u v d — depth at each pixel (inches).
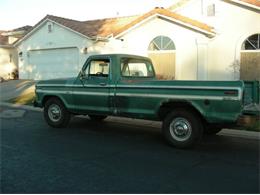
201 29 647.1
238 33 643.5
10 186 216.8
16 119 485.4
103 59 369.4
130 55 379.6
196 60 677.9
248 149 324.8
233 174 247.6
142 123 456.8
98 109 376.2
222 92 298.2
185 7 697.6
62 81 406.0
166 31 702.5
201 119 318.3
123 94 351.9
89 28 946.1
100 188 214.8
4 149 310.8
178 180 232.7
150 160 281.7
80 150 311.0
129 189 213.9
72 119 483.8
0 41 1261.1
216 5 660.7
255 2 614.9
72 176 237.1
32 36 1024.2
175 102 322.0
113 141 350.6
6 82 987.3
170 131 327.6
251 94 315.0
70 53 940.0
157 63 722.2
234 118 295.7
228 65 655.1
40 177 234.2
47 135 375.6
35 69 1030.4
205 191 212.8
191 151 314.2
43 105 429.1
